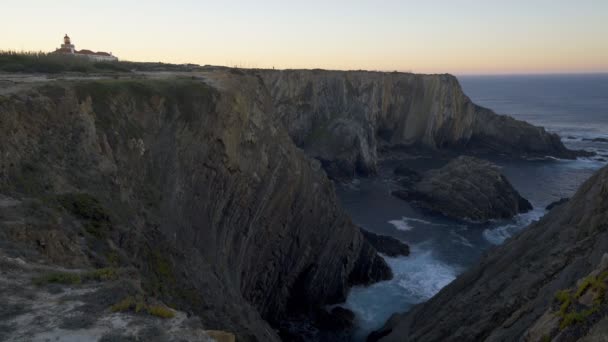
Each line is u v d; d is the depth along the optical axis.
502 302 23.75
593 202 24.56
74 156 20.39
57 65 37.97
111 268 13.46
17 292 11.12
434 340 26.73
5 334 9.51
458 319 26.47
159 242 21.22
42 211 15.45
